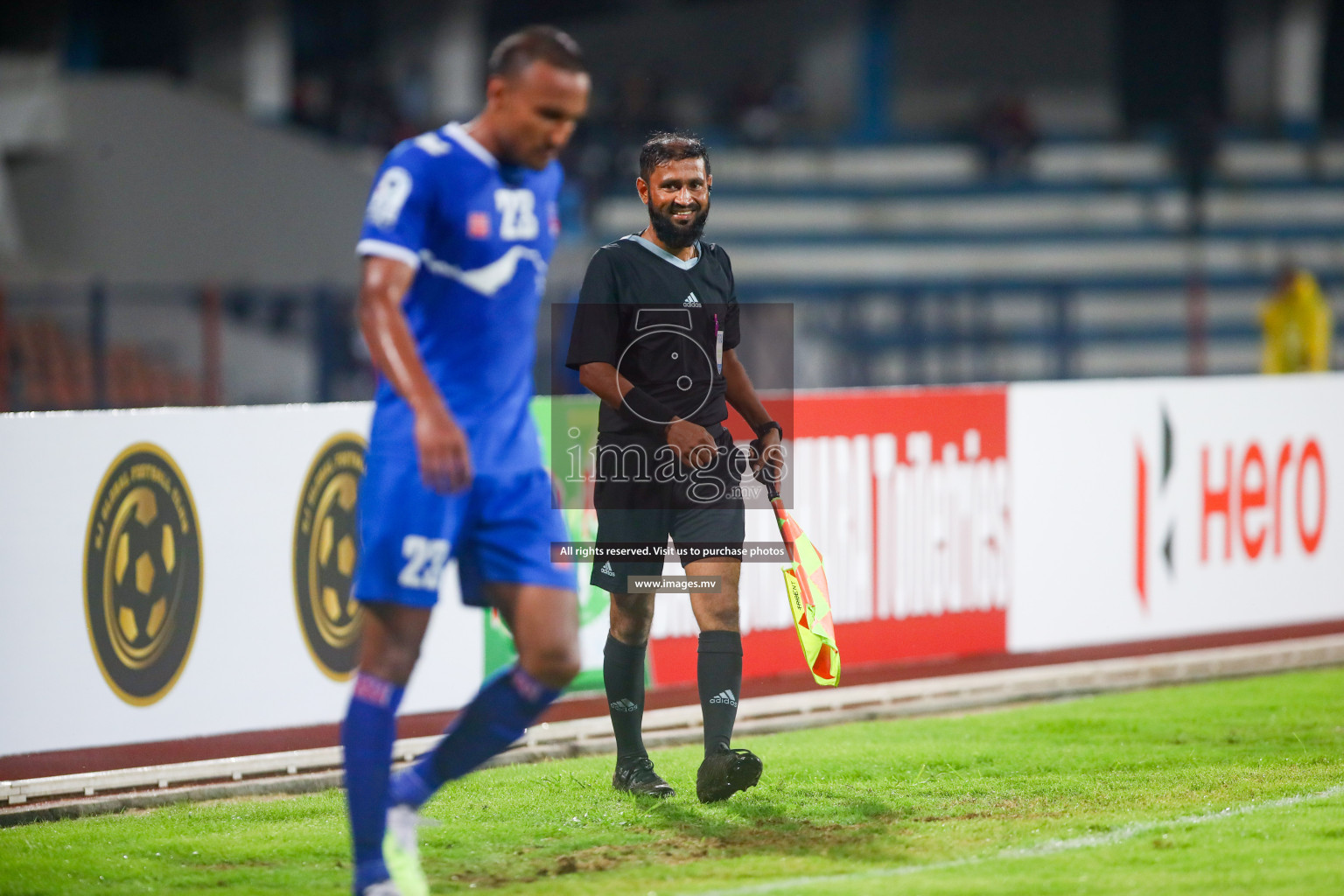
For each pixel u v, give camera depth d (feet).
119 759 59.16
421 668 66.23
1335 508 90.27
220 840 47.80
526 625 40.47
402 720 65.92
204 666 60.90
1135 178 267.80
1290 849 44.68
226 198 205.67
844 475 75.61
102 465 58.13
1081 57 309.63
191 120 204.44
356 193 211.61
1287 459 88.38
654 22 316.81
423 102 264.11
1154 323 239.71
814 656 50.70
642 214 237.86
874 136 269.44
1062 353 192.95
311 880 42.93
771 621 75.36
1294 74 293.02
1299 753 58.44
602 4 315.78
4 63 225.56
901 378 190.19
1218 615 86.48
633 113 250.57
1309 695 71.67
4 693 56.18
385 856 39.65
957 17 303.68
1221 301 245.04
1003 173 260.83
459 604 67.21
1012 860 43.78
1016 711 69.26
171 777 56.08
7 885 42.55
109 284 190.08
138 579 59.11
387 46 278.26
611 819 49.24
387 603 39.37
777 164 256.32
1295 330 164.04
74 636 57.57
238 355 175.32
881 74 276.82
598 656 72.08
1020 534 81.10
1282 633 88.28
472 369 39.99
